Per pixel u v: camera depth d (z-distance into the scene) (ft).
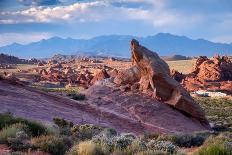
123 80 166.40
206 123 156.04
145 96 155.53
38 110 117.19
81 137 77.82
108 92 159.84
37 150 51.60
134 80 166.40
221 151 50.34
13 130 61.05
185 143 85.56
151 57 165.37
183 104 151.64
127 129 126.21
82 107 139.64
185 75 499.92
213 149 50.60
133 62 171.42
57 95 148.77
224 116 240.32
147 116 142.51
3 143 55.67
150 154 49.19
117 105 150.00
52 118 112.47
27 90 140.05
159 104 151.33
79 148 48.75
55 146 52.65
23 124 68.44
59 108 128.16
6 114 77.92
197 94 404.98
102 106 148.97
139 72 166.50
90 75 488.85
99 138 60.23
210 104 327.67
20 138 57.06
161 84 155.94
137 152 50.52
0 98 117.50
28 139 59.00
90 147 48.55
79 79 465.47
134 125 132.16
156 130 132.36
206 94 404.98
